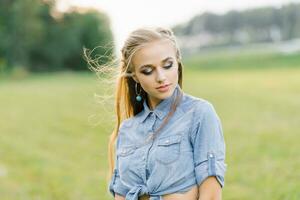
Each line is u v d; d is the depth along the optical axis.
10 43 66.88
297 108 16.92
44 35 70.44
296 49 75.56
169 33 2.98
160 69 2.89
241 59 58.66
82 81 41.06
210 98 21.59
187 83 30.48
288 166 8.80
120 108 3.29
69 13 73.75
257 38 104.19
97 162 11.00
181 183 2.83
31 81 44.50
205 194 2.79
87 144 13.26
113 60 3.31
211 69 53.69
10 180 9.80
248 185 7.86
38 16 69.56
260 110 17.08
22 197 8.47
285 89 24.38
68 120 18.17
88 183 9.09
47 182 9.43
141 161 2.93
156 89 2.90
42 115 20.00
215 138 2.85
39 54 70.50
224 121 15.15
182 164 2.83
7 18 67.19
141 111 3.23
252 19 105.50
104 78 3.44
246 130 13.23
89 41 73.50
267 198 7.11
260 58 57.41
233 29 107.12
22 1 66.31
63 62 72.31
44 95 28.08
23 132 16.28
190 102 2.95
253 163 9.34
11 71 56.84
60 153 12.42
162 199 2.86
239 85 28.22
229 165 9.28
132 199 2.92
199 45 106.31
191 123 2.88
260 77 34.78
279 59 54.94
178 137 2.87
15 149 13.24
